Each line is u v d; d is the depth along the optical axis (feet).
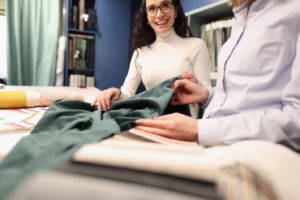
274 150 1.19
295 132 1.57
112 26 10.55
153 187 0.75
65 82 9.61
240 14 2.38
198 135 1.73
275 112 1.66
